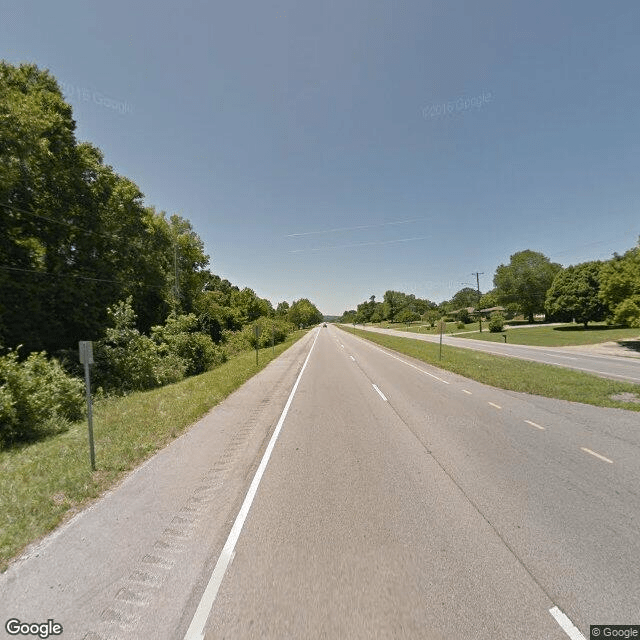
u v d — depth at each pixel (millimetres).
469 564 3242
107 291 21812
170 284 39594
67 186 20141
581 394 10438
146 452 6258
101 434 7246
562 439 6758
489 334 50219
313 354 26891
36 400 8602
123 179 27578
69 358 16672
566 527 3840
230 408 9852
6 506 4293
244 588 2979
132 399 11320
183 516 4145
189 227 47250
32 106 16938
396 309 135875
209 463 5809
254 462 5840
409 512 4172
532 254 71750
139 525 3963
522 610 2719
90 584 3057
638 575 3094
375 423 8078
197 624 2637
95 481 5070
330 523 3951
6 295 16375
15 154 16234
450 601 2809
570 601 2807
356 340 45719
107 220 25125
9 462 6113
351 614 2691
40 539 3699
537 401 10023
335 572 3152
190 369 21438
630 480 4996
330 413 9117
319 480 5102
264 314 81312
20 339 16891
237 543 3604
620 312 27734
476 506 4297
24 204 18203
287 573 3152
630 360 21469
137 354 16266
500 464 5594
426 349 28562
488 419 8227
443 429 7512
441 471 5355
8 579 3119
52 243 19906
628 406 9094
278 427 7922
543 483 4914
